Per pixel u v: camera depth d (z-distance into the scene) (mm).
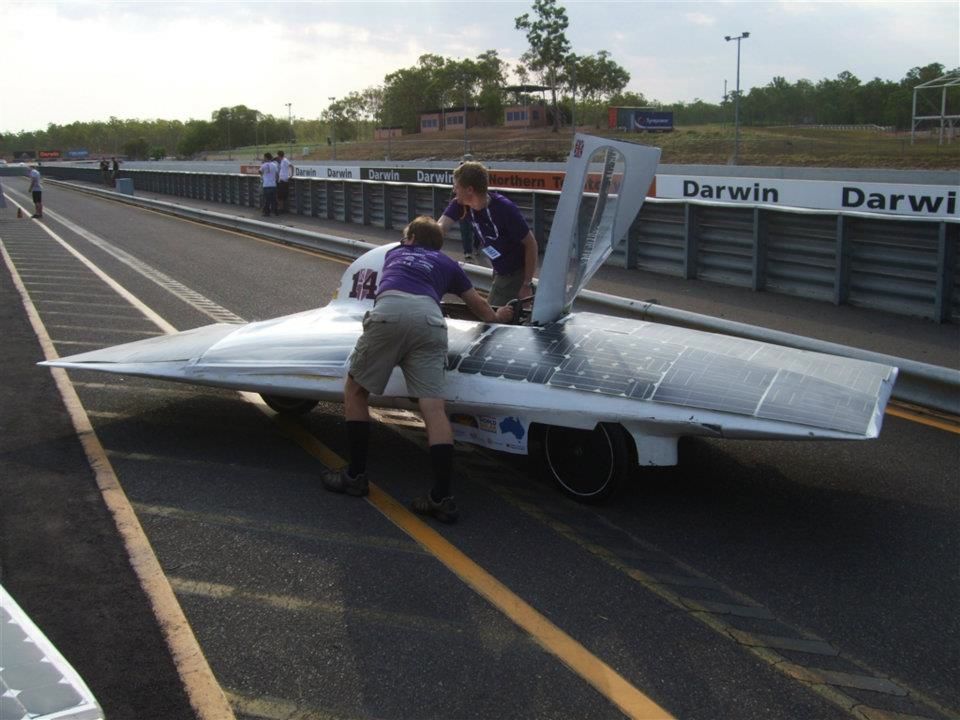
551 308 4820
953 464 4906
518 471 4852
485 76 81250
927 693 2854
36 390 6355
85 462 4918
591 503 4344
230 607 3381
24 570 3658
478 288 11734
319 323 5359
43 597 3439
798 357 4348
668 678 2934
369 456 5059
